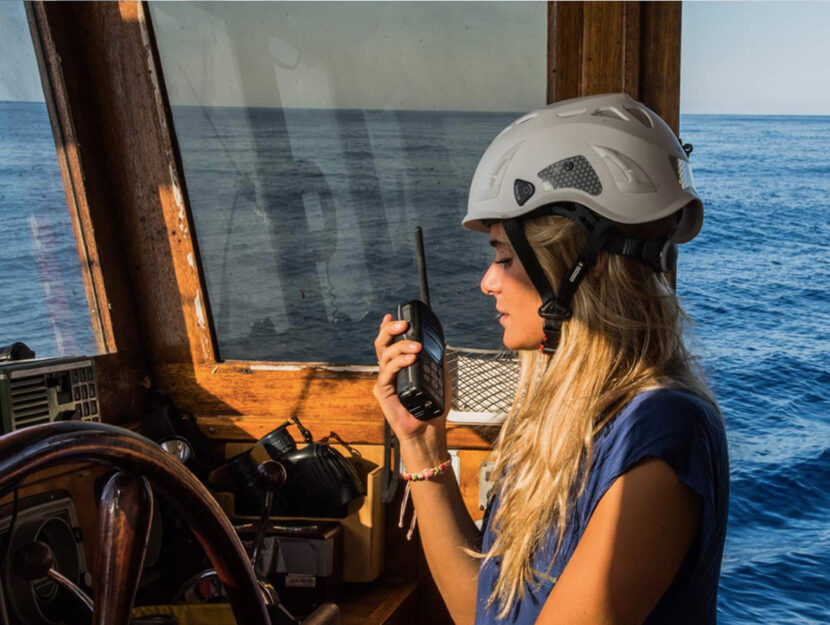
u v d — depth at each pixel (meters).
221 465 2.77
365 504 2.58
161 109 2.64
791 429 15.16
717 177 26.17
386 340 1.35
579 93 2.43
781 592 9.51
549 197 1.07
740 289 20.88
